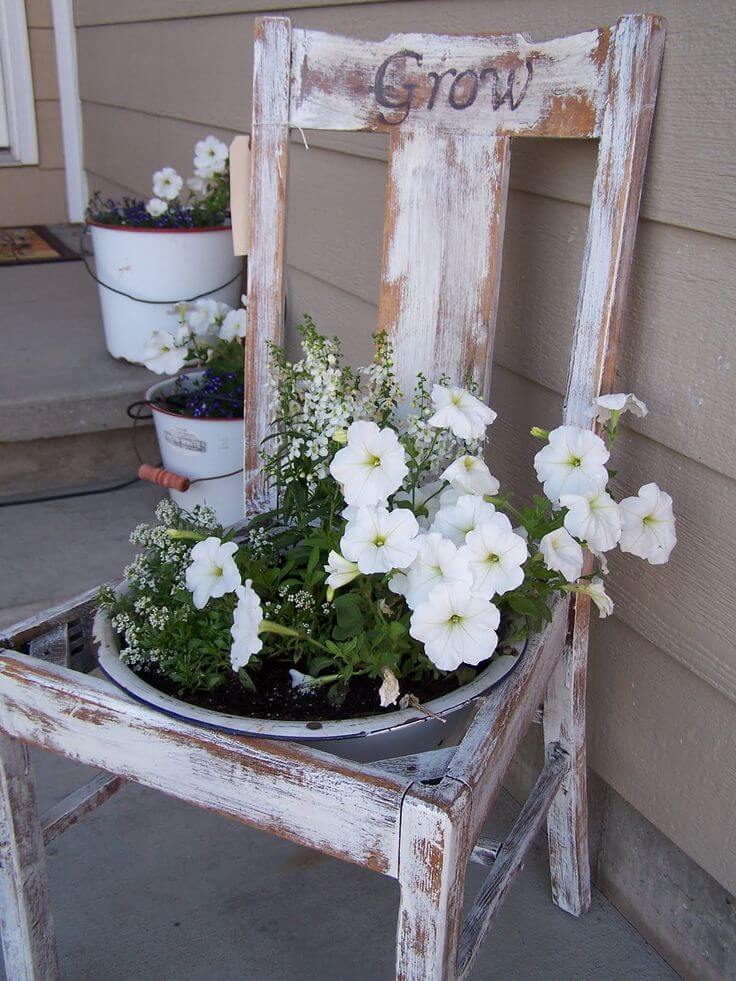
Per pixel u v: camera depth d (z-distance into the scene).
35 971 1.15
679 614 1.20
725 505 1.10
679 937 1.31
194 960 1.30
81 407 2.25
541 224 1.32
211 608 1.07
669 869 1.31
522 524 1.03
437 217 1.24
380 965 1.30
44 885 1.14
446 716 0.99
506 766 0.98
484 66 1.16
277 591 1.08
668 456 1.17
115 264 2.28
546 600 1.11
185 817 1.57
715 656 1.15
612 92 1.05
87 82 3.49
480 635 0.91
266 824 0.94
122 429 2.37
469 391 1.21
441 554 0.92
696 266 1.08
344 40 1.26
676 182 1.08
